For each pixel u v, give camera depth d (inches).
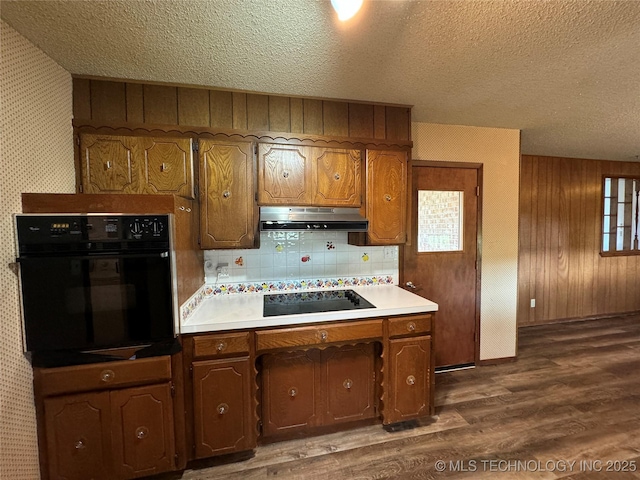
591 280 174.7
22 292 54.2
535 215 162.7
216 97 77.0
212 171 75.7
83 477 58.8
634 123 107.7
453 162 109.9
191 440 66.4
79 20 50.8
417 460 70.2
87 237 56.4
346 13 42.6
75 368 57.7
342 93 80.6
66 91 67.8
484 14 49.6
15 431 52.3
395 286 101.5
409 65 66.3
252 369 69.4
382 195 86.7
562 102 88.4
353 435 79.1
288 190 80.0
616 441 76.0
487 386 102.4
